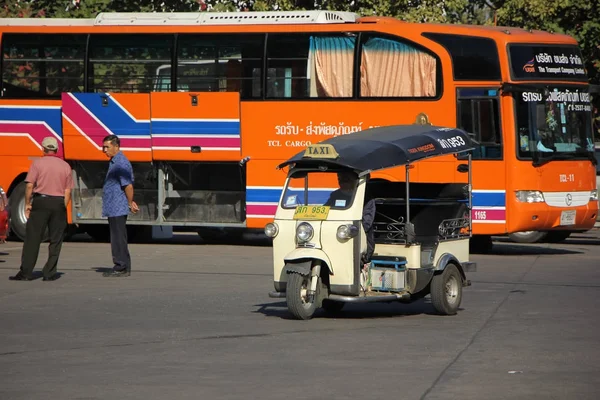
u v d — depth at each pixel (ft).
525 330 74.18
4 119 149.79
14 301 90.38
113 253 108.37
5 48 150.00
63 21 149.69
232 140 141.08
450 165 132.46
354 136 84.28
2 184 150.00
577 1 189.16
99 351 66.44
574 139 135.64
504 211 131.95
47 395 53.67
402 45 135.54
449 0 190.90
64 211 105.70
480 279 106.32
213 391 54.24
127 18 146.72
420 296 84.53
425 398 52.31
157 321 79.05
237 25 142.00
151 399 52.49
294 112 139.54
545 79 134.31
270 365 61.41
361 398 52.39
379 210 82.99
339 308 85.15
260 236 165.48
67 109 146.61
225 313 83.35
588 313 82.53
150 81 145.18
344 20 142.20
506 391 53.83
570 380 56.59
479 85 133.08
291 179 81.15
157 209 145.69
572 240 158.81
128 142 144.46
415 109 135.03
